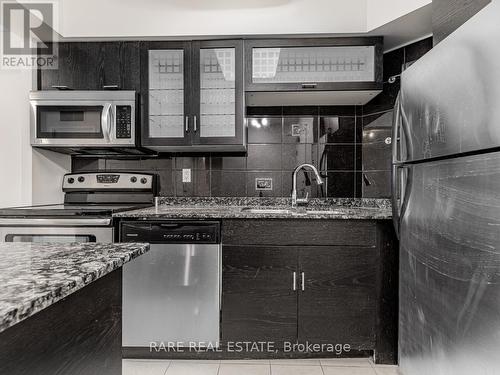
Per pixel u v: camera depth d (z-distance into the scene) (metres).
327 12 2.02
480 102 0.95
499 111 0.88
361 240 1.80
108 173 2.43
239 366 1.80
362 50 2.05
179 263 1.81
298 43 2.04
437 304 1.21
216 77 2.14
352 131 2.44
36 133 2.12
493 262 0.93
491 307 0.94
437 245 1.21
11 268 0.65
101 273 0.66
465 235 1.05
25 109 2.13
